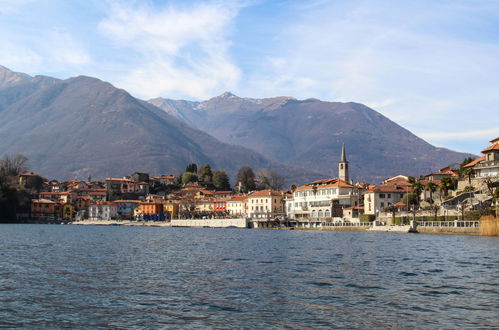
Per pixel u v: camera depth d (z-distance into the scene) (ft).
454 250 289.33
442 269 200.13
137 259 244.22
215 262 230.07
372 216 654.53
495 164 575.38
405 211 597.93
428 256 253.85
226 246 342.85
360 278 175.52
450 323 112.88
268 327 110.42
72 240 414.62
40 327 110.83
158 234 564.71
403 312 122.93
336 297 140.87
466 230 471.62
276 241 404.16
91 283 164.96
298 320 115.85
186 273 189.78
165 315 120.78
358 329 108.78
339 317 118.52
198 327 110.73
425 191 653.71
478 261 228.02
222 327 110.52
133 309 126.82
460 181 611.06
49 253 275.18
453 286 158.20
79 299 138.51
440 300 136.46
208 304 132.16
